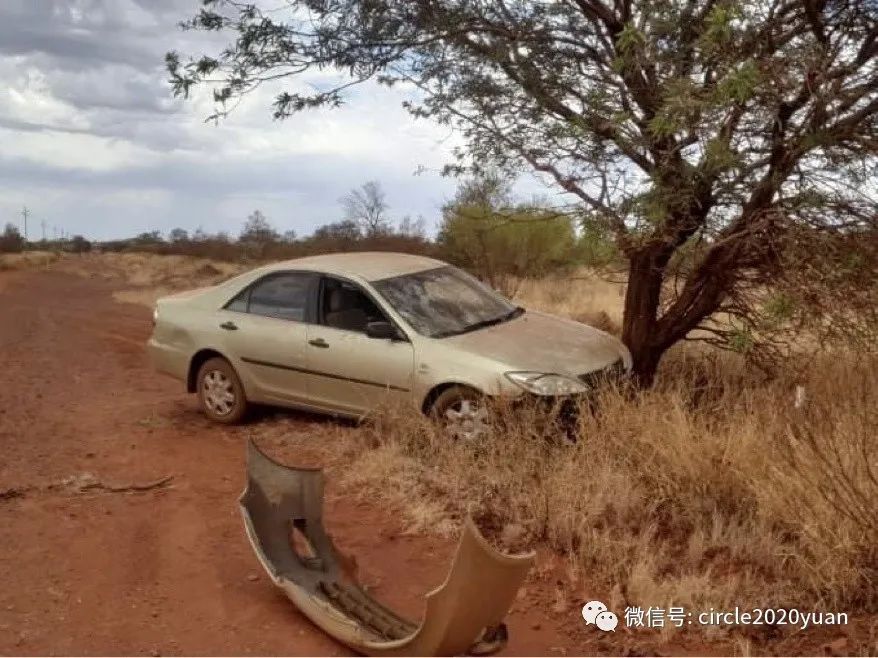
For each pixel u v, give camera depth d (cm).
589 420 686
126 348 1728
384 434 783
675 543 586
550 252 1972
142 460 824
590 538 579
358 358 819
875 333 726
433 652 432
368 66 873
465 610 416
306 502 568
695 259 802
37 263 6719
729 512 601
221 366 929
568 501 610
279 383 888
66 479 761
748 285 813
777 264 763
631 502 612
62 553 602
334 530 636
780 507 546
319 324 859
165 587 552
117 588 549
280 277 905
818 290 720
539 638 491
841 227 728
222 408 932
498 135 843
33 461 830
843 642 463
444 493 675
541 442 689
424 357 780
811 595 508
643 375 867
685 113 682
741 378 821
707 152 693
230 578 562
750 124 723
